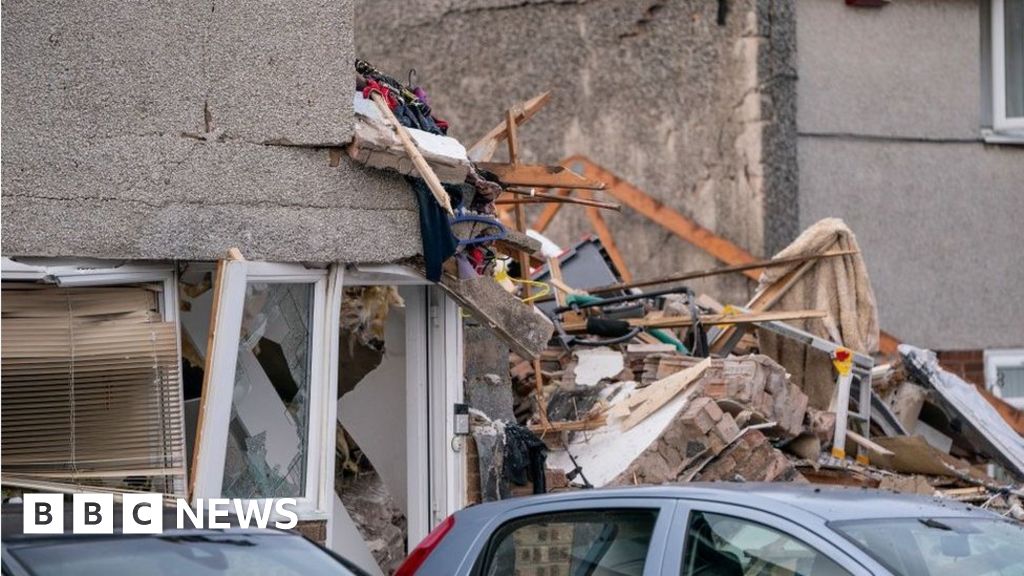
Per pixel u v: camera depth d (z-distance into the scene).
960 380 26.64
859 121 32.59
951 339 33.12
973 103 33.47
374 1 35.91
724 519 11.89
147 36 16.39
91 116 16.09
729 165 32.19
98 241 16.05
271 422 17.62
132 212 16.25
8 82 15.70
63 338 15.95
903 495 12.93
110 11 16.19
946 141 33.25
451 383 19.33
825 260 25.73
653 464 20.34
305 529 17.31
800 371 24.66
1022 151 33.81
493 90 34.72
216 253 16.66
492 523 13.03
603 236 32.97
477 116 34.84
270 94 17.03
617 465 20.42
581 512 12.62
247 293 17.56
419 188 17.98
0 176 15.62
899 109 32.91
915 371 25.77
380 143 17.30
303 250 17.19
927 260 33.00
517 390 22.66
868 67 32.69
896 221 32.78
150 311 16.50
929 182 33.09
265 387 17.69
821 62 32.31
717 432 20.62
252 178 16.94
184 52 16.59
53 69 15.91
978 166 33.50
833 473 21.94
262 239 16.94
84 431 15.97
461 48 35.09
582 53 33.91
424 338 19.44
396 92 19.20
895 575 10.95
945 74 33.28
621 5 33.50
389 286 20.33
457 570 12.91
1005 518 12.77
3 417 15.68
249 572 11.45
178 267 16.78
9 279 15.74
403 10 35.66
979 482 22.98
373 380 20.53
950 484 23.14
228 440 17.61
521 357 21.47
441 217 18.09
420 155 17.12
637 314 25.75
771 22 31.86
